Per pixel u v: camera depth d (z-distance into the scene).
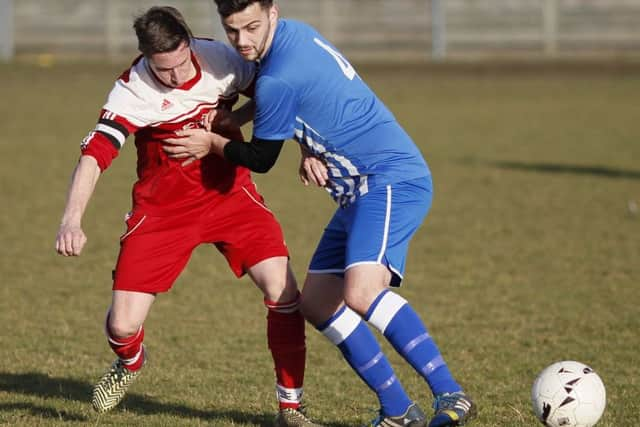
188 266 27.83
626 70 86.69
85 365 18.30
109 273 26.81
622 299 23.72
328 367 18.36
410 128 60.66
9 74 82.75
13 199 38.06
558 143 54.34
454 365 18.34
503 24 94.38
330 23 96.38
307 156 13.64
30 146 51.75
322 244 13.88
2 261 28.03
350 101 13.15
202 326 21.47
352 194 13.49
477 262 28.08
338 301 13.62
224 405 15.82
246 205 14.27
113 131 13.38
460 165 47.22
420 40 96.19
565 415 13.15
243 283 25.88
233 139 14.46
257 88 12.83
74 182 13.02
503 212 35.88
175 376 17.59
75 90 75.75
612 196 38.88
